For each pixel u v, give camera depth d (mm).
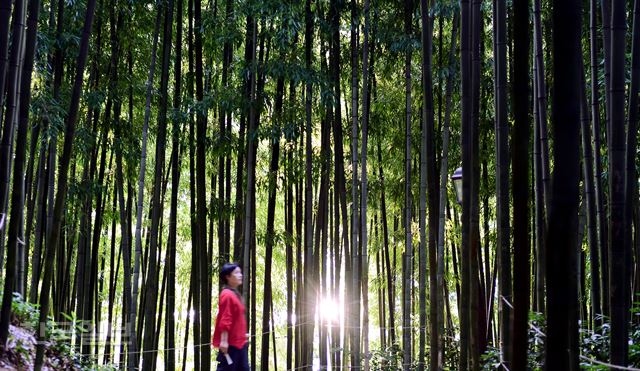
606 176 7426
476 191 4488
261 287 12977
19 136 4469
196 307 8492
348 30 9195
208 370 7984
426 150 5254
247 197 8297
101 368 6027
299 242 9562
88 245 9555
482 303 6590
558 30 2564
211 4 8922
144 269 10711
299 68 7969
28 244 8664
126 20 8812
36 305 5438
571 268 2529
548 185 5191
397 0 8914
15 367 4438
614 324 3414
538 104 5395
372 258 13688
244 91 8250
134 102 9391
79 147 8211
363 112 8430
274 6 7762
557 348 2516
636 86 4203
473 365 4410
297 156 9156
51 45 7469
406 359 8008
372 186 10156
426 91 5207
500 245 4477
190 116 8461
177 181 8469
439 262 7520
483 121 8969
